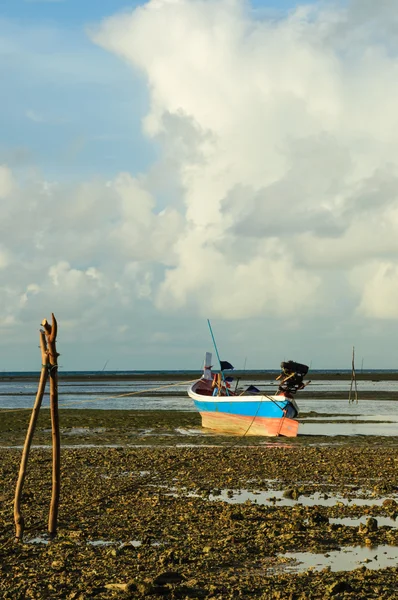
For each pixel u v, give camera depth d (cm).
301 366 3641
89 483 1994
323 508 1631
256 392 3994
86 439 3416
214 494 1820
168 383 12112
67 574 1138
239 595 1032
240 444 3197
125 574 1139
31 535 1403
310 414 5112
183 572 1148
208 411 3928
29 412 5081
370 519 1425
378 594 1029
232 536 1330
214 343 4475
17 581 1109
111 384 11825
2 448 3014
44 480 2042
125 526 1462
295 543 1316
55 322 1368
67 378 15788
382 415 5016
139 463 2392
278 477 2095
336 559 1223
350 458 2520
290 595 1012
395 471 2202
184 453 2719
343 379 14400
